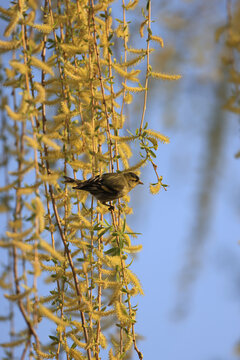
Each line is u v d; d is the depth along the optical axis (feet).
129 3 17.35
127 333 16.81
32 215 13.53
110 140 18.66
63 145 18.61
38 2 18.79
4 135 14.88
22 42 15.83
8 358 12.98
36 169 14.08
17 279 13.20
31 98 14.66
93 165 18.86
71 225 18.20
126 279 17.53
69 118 18.34
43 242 13.34
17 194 13.48
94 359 16.75
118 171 18.47
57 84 18.29
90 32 19.11
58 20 18.67
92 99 18.97
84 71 18.70
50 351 16.21
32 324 13.23
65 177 18.58
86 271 17.34
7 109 13.76
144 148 17.54
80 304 16.93
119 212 19.02
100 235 18.40
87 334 16.89
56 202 18.81
